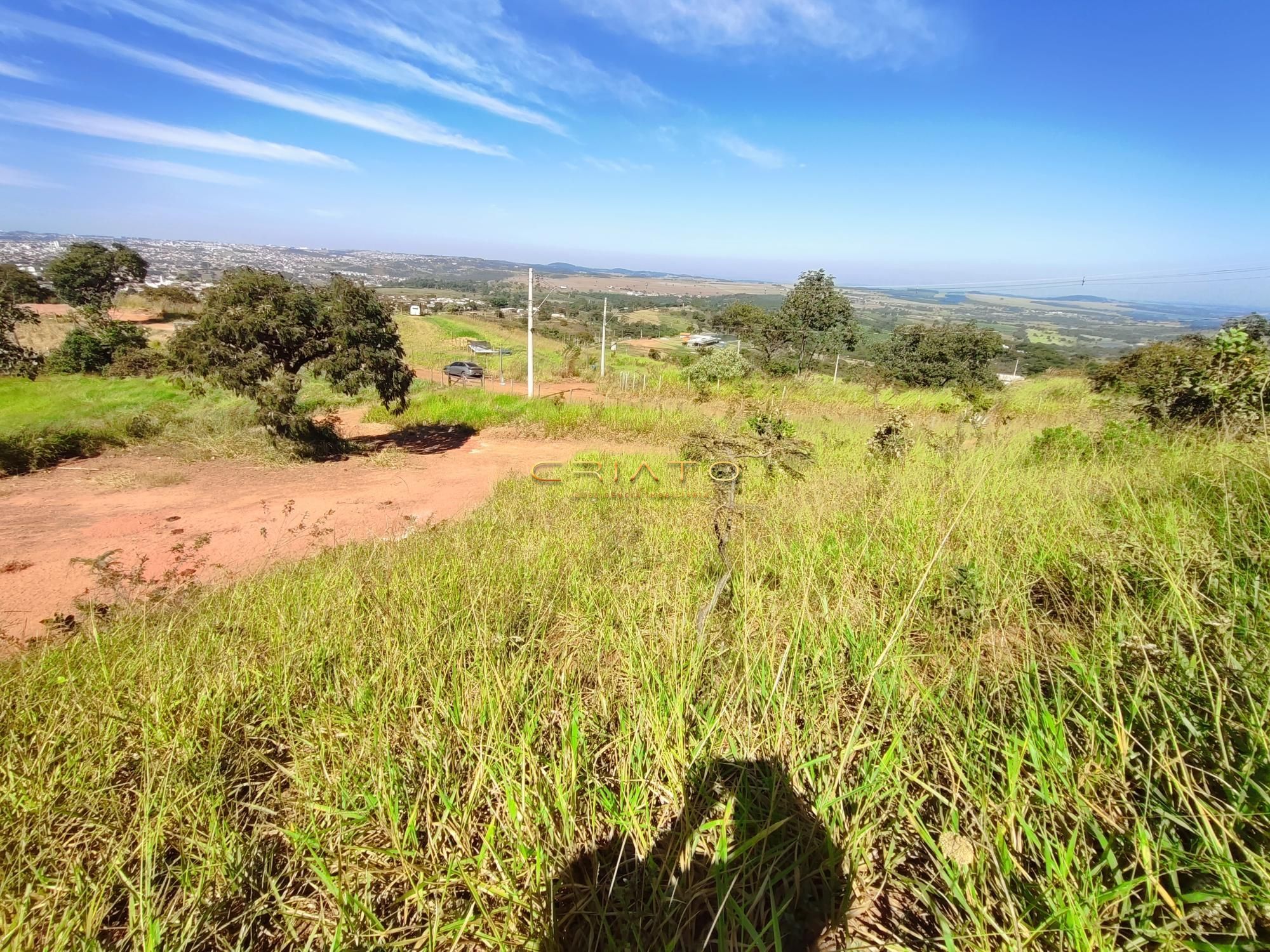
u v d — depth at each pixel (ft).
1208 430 17.83
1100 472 15.58
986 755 5.44
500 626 9.50
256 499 29.27
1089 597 8.24
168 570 20.18
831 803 5.15
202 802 6.00
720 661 7.70
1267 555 7.31
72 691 8.82
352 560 16.66
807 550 11.35
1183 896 3.80
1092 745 5.13
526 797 5.38
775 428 26.50
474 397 59.31
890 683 6.61
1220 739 4.53
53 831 5.92
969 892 4.25
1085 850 4.45
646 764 5.95
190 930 4.66
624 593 10.68
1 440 34.19
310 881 5.18
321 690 8.18
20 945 4.64
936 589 9.14
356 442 43.11
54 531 24.40
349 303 37.83
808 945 4.33
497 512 22.89
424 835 5.57
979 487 13.38
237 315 35.14
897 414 24.34
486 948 4.58
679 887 4.75
